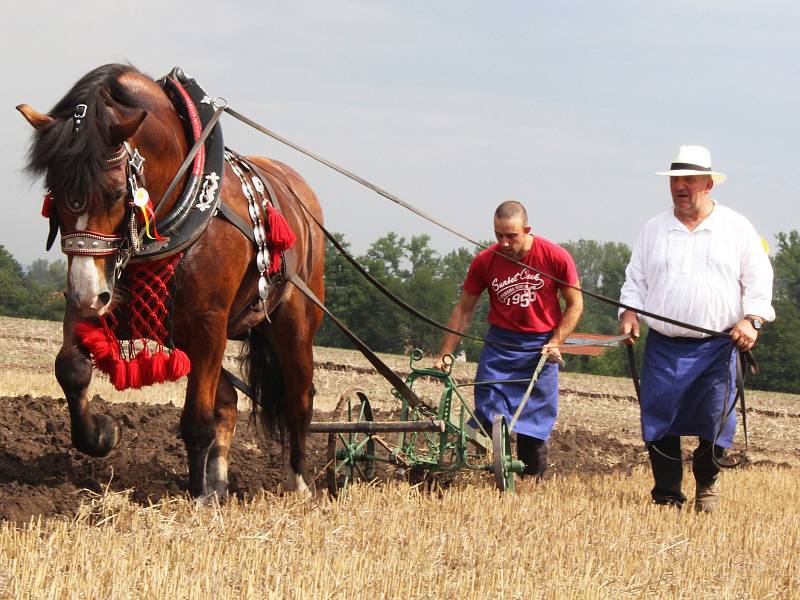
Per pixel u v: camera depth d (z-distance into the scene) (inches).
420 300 2883.9
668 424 292.0
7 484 248.1
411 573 189.2
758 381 2492.6
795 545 265.3
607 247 5703.7
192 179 224.8
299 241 283.0
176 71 240.8
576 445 489.1
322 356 1238.9
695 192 289.9
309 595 172.2
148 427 372.2
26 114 199.8
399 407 673.0
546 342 320.2
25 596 158.9
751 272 288.5
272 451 362.0
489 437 309.7
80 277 197.2
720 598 204.1
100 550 182.1
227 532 205.6
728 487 389.4
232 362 907.4
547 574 202.7
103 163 196.4
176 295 225.9
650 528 263.4
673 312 292.0
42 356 906.7
